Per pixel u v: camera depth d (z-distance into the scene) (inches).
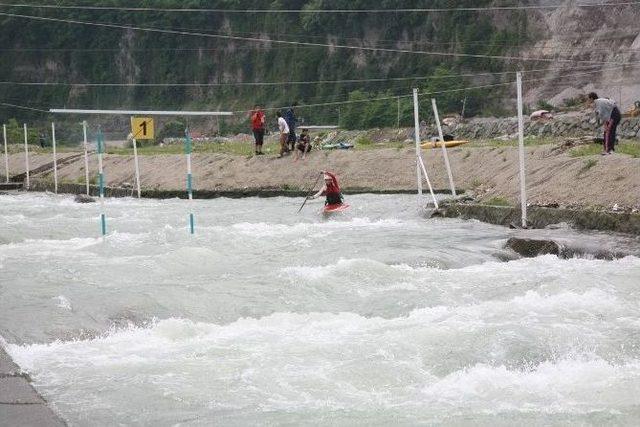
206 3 4729.3
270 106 4325.8
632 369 482.0
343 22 4237.2
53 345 553.9
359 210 1291.8
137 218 1310.3
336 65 4212.6
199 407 436.5
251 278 734.5
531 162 1322.6
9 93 5039.4
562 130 2020.2
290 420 415.5
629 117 1936.5
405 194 1539.1
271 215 1315.2
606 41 3422.7
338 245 916.0
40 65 5083.7
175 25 4771.2
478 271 760.3
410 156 1685.5
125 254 903.1
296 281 713.6
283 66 4414.4
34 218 1333.7
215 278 741.3
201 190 1797.5
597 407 428.1
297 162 1815.9
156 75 4815.5
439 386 466.3
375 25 4158.5
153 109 4766.2
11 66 5093.5
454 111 3511.3
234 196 1756.9
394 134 2596.0
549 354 505.7
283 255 865.5
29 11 5044.3
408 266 778.2
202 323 604.1
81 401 446.9
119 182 2064.5
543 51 3590.1
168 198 1812.3
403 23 4077.3
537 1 3727.9
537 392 452.8
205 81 4680.1
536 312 593.3
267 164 1855.3
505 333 535.2
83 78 5009.8
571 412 420.8
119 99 4869.6
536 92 3472.0
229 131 4308.6
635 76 3191.4
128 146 3595.0
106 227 1179.9
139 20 4854.8
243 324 604.7
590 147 1299.2
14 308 633.6
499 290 671.1
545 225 1028.5
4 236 1060.5
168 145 3110.2
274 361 505.4
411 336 542.9
